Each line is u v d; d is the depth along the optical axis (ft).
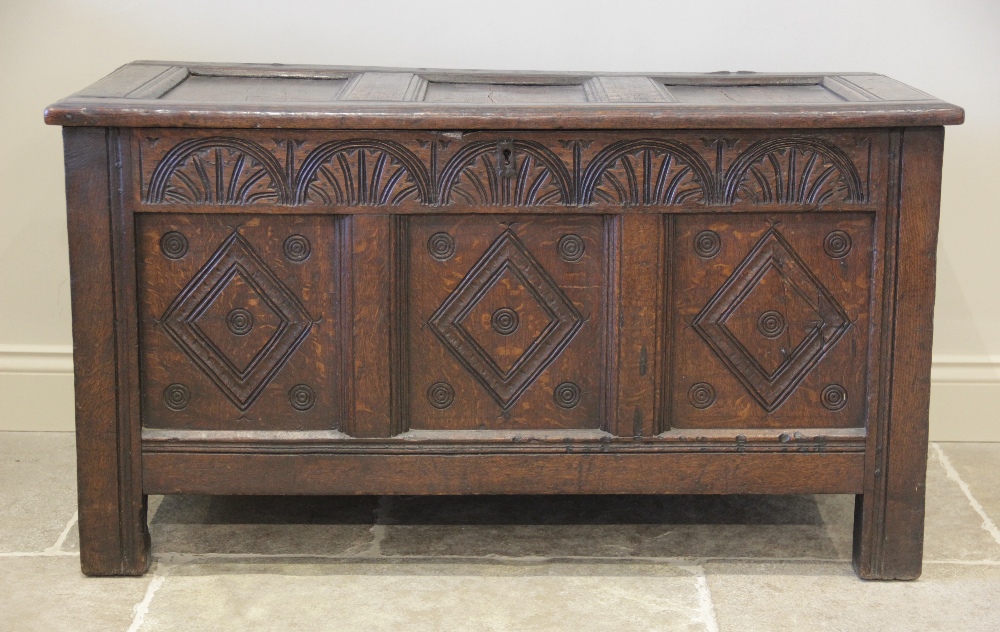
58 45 8.87
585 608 6.90
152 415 7.04
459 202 6.77
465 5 8.91
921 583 7.23
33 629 6.59
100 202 6.69
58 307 9.31
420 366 7.04
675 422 7.13
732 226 6.88
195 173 6.70
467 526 7.92
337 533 7.79
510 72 8.03
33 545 7.57
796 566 7.44
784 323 7.00
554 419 7.11
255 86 7.55
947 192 9.13
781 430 7.10
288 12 8.89
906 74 9.01
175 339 6.95
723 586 7.17
